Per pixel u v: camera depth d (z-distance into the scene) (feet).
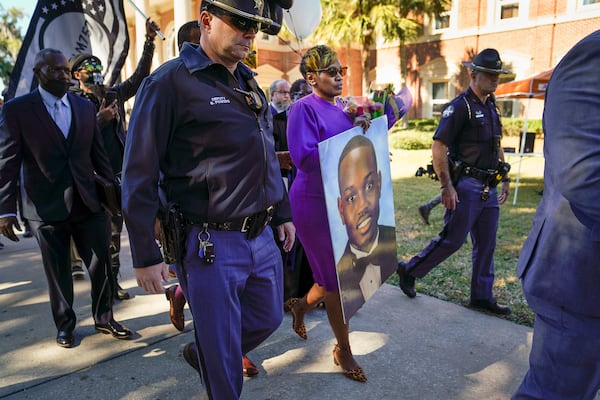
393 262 9.98
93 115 10.48
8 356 9.96
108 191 10.05
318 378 8.89
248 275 6.57
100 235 10.49
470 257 16.07
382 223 9.46
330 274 8.65
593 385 5.27
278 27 6.76
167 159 6.27
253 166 6.31
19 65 11.55
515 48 60.85
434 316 11.59
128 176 5.82
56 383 8.89
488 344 10.16
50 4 11.80
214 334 6.22
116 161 12.62
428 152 52.85
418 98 71.05
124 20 12.64
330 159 7.80
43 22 11.75
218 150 6.07
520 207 25.08
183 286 6.41
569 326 5.15
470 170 11.23
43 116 9.62
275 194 6.72
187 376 9.11
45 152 9.64
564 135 4.57
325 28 64.59
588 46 4.51
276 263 7.07
